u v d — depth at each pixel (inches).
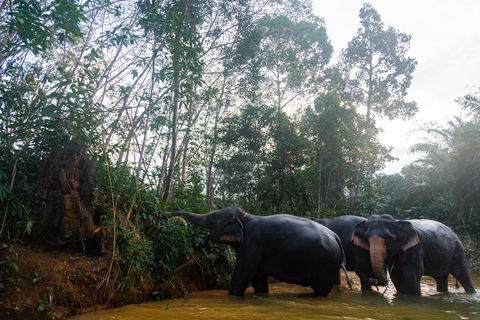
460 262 316.8
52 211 192.1
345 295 269.7
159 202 275.0
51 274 173.2
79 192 204.2
